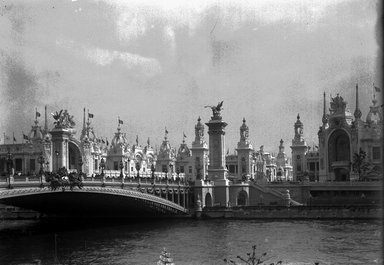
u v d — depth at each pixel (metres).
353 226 106.94
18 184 86.19
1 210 147.88
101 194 102.75
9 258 74.25
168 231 105.88
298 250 78.44
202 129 183.38
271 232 100.50
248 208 132.00
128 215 135.50
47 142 157.88
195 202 140.00
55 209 125.44
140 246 85.81
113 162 196.00
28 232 106.69
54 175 91.44
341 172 177.50
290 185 149.50
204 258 74.25
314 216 126.50
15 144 159.12
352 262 67.69
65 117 156.50
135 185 117.00
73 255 77.19
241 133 195.12
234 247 83.38
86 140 167.75
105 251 80.88
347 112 176.88
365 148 161.12
